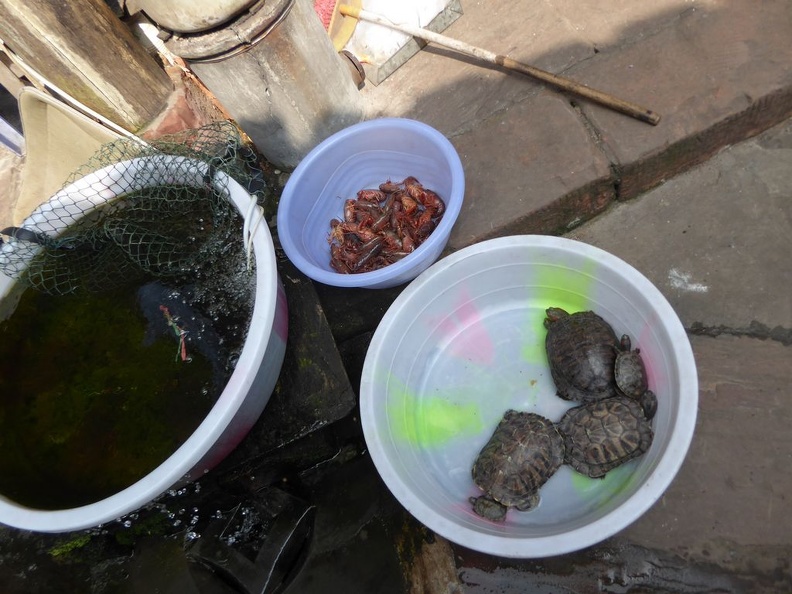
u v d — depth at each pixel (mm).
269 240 881
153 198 997
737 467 932
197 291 950
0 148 1413
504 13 1297
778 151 1135
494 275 1031
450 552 969
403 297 981
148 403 878
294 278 1044
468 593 943
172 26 955
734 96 1096
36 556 999
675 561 904
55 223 969
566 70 1193
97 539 1012
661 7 1206
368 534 1025
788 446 929
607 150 1106
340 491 1065
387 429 931
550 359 995
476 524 892
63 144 1181
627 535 929
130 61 1133
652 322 899
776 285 1030
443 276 997
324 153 1089
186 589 1003
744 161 1141
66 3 1015
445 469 999
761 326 1011
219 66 1021
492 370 1054
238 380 771
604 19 1226
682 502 929
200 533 1050
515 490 901
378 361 953
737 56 1126
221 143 1098
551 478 951
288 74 1074
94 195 982
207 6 917
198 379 885
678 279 1077
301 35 1052
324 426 952
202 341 913
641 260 1110
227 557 963
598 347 946
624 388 908
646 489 782
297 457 1008
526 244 975
